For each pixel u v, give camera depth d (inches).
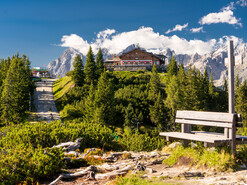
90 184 291.1
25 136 582.9
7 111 2427.4
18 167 336.5
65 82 4124.0
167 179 248.7
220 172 259.4
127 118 2395.4
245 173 245.1
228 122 287.0
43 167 343.9
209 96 3211.1
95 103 2322.8
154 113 2464.3
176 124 2325.3
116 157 438.9
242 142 294.8
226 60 308.3
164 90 3233.3
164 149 434.0
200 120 315.0
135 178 260.5
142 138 826.2
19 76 2721.5
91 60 3742.6
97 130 700.7
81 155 485.1
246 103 3051.2
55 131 629.0
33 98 3467.0
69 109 2755.9
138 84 3585.1
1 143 562.3
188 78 2613.2
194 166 292.4
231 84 296.4
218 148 290.2
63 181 321.4
